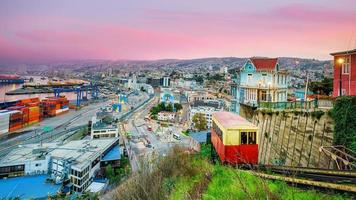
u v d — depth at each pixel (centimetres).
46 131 10250
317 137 1938
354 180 1033
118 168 5734
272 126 2664
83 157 5088
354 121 1670
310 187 1034
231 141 1800
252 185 1073
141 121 13700
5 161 4728
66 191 4291
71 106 17412
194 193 1269
